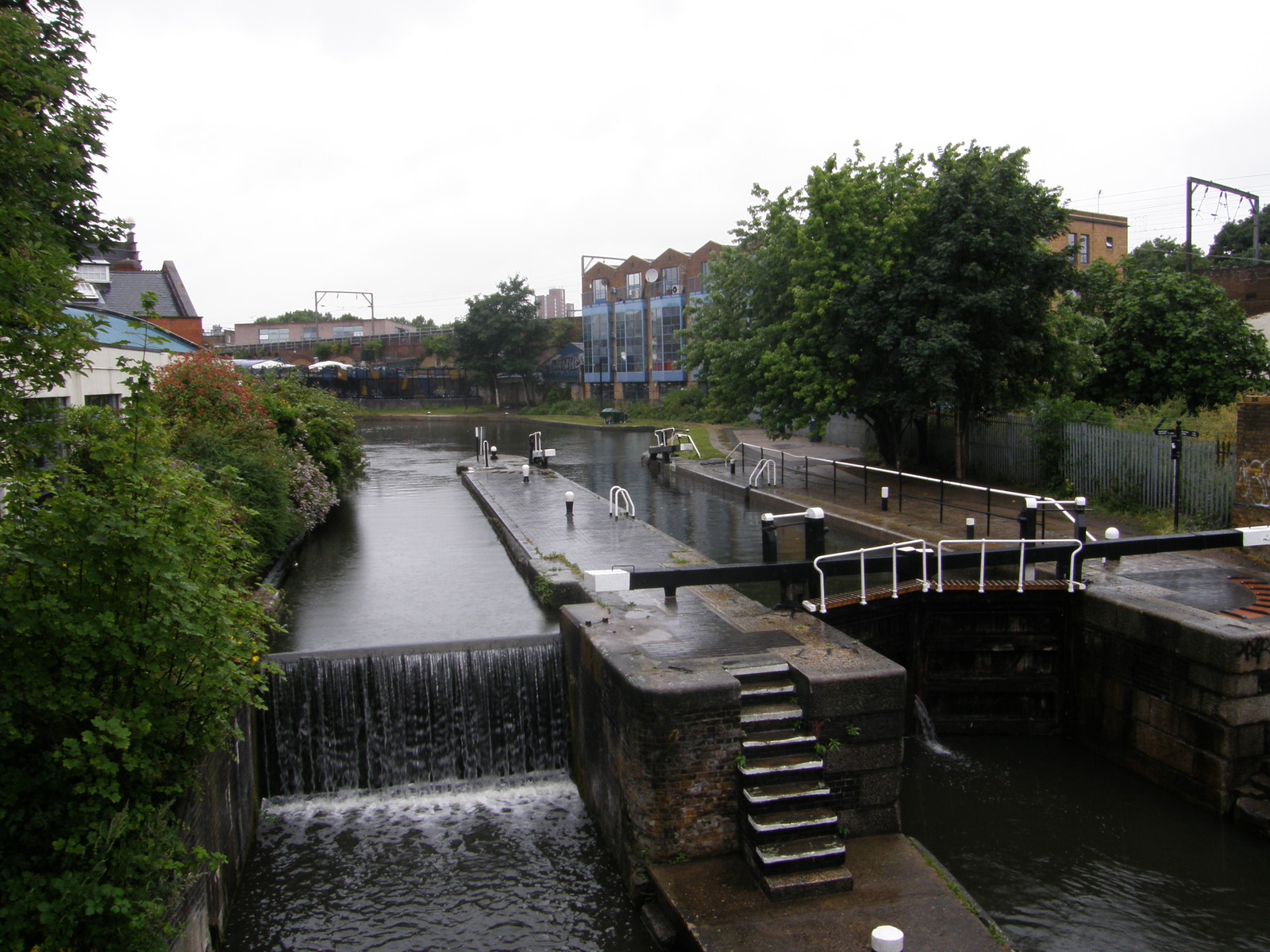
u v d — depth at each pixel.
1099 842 9.11
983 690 11.74
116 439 6.27
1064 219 20.08
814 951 6.58
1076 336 20.42
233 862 8.34
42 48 9.00
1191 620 9.66
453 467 34.62
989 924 6.90
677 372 61.34
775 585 14.96
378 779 10.48
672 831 7.84
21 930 5.43
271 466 15.64
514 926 7.83
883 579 14.80
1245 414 13.85
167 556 6.02
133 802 6.08
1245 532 11.27
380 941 7.68
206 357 17.50
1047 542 11.41
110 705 6.11
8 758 5.92
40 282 6.11
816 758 7.96
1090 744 11.21
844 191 20.75
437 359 82.88
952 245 18.97
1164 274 24.25
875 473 25.11
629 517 20.11
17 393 6.20
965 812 9.77
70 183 9.13
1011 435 22.30
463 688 10.55
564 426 55.66
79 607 5.94
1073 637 11.44
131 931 5.69
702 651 9.11
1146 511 16.94
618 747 8.45
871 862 7.73
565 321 75.88
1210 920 7.88
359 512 23.81
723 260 27.00
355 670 10.31
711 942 6.71
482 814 9.81
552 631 12.32
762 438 38.28
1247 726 9.23
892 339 19.86
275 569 15.63
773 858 7.34
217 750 7.80
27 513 5.88
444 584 15.77
